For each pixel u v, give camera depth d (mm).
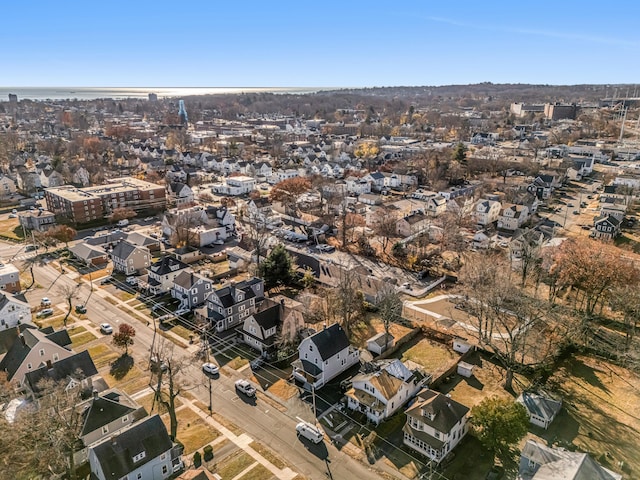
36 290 84875
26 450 41188
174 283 81562
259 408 54250
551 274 79000
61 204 125812
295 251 94562
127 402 51125
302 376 58594
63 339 62500
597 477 39219
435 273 92125
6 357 58250
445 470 45344
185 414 52875
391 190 161375
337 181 169625
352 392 54812
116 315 76062
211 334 70500
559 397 55594
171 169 183625
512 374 59031
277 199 138750
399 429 51438
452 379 60188
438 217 122875
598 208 134250
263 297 78562
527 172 168875
